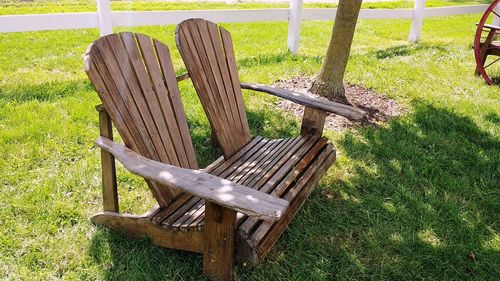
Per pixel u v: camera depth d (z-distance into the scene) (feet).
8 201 7.97
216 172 7.55
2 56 16.24
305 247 7.50
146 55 7.06
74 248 7.02
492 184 9.91
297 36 19.15
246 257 6.04
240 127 8.96
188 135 7.87
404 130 12.31
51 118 11.14
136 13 14.99
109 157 6.85
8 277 6.40
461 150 11.29
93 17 14.20
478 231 8.23
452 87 16.37
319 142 8.76
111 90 6.16
